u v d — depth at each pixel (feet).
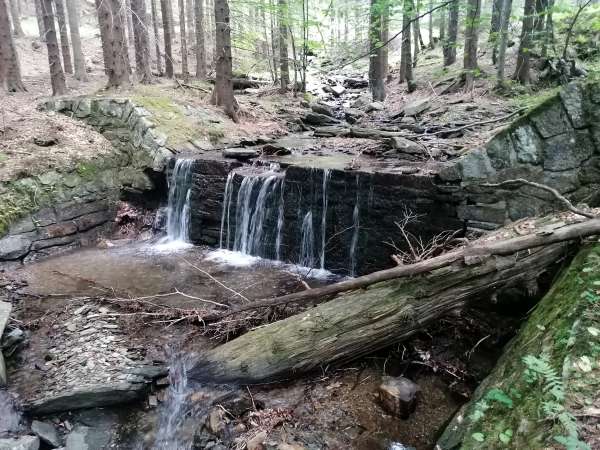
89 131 34.53
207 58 72.84
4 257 24.85
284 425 12.58
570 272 12.21
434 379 13.99
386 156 27.45
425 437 12.00
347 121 47.34
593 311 10.21
